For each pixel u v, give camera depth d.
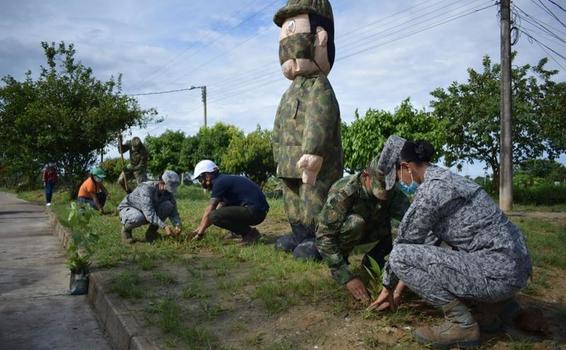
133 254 6.23
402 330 3.35
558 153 20.47
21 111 17.72
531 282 4.59
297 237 6.10
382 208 4.14
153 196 7.13
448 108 20.48
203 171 6.86
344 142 18.92
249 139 31.03
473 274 2.97
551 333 3.38
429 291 3.06
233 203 6.96
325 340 3.25
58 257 7.72
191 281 4.90
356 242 4.04
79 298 5.25
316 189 5.82
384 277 3.41
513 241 3.00
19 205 19.66
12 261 7.39
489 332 3.30
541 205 18.16
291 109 6.01
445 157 20.86
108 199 14.72
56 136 17.03
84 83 18.30
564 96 18.83
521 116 19.12
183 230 7.68
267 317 3.73
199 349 3.16
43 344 3.92
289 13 6.13
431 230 3.19
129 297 4.39
